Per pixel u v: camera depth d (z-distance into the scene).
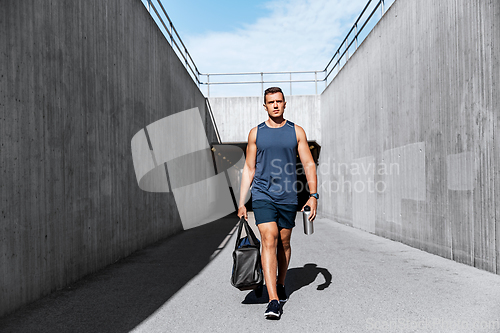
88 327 2.59
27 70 3.17
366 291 3.42
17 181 2.97
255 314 2.85
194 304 3.14
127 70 5.87
